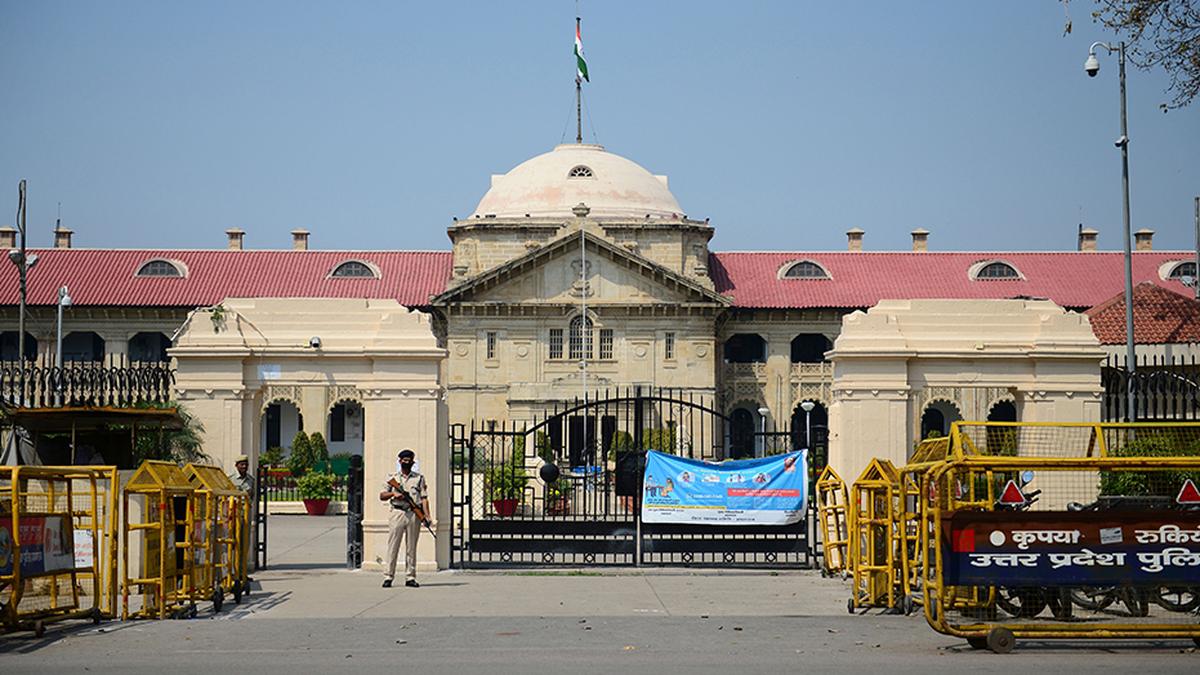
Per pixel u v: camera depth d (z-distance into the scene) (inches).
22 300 1839.3
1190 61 1004.6
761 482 942.4
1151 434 830.5
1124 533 581.0
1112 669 523.2
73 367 1027.3
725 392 3031.5
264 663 540.7
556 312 2908.5
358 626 655.8
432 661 542.3
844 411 927.7
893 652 566.3
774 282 3090.6
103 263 3041.3
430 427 914.7
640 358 2910.9
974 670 519.5
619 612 713.0
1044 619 605.0
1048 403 932.6
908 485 690.2
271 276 3034.0
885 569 714.2
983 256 3152.1
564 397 2844.5
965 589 613.0
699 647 578.9
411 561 839.1
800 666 527.5
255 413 942.4
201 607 742.5
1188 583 578.9
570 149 3248.0
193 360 927.0
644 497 943.7
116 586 685.9
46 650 583.5
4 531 626.5
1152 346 1531.7
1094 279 3043.8
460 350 2903.5
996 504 679.7
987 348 931.3
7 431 979.9
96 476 690.2
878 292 3043.8
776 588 824.3
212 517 762.2
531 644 589.3
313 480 1669.5
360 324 929.5
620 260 2913.4
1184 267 3029.0
